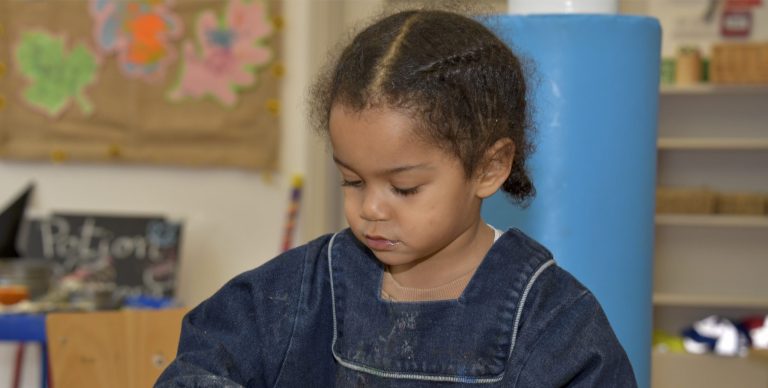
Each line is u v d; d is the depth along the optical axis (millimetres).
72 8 4172
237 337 1138
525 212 1662
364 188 996
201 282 4219
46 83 4191
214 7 4102
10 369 3994
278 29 4086
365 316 1090
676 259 4785
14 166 4277
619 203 1685
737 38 4621
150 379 2014
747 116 4664
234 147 4125
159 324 2045
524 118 1090
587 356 988
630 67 1683
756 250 4734
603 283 1681
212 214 4215
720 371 4312
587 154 1666
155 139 4148
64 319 1962
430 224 979
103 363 1983
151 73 4137
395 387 1051
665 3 4684
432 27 1018
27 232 3904
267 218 4195
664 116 4715
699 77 4531
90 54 4160
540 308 1020
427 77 970
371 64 980
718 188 4734
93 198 4262
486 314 1029
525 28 1663
